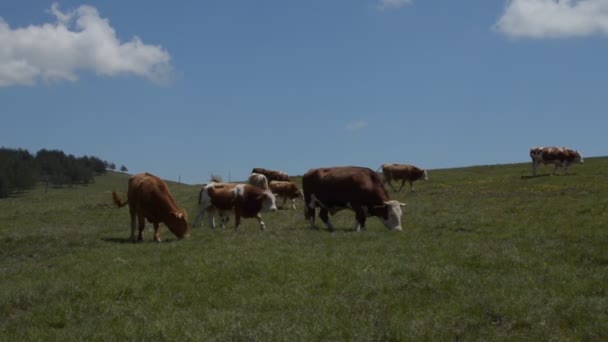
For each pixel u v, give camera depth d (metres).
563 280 13.61
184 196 50.88
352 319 11.11
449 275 14.19
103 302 12.81
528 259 15.91
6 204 50.56
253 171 51.16
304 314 11.50
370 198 23.70
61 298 13.20
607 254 16.31
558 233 20.77
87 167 139.25
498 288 12.99
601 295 12.43
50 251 21.41
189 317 11.45
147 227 28.41
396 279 13.91
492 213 27.28
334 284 13.70
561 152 47.94
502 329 10.59
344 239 20.08
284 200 39.56
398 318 11.11
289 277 14.36
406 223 25.34
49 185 123.12
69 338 10.61
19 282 15.40
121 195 56.56
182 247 19.55
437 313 11.38
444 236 20.70
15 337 10.80
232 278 14.59
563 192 34.75
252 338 10.20
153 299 12.95
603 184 37.00
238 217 25.83
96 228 29.14
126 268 16.17
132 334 10.63
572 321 10.73
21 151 136.75
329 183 24.20
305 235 21.36
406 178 45.94
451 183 47.78
